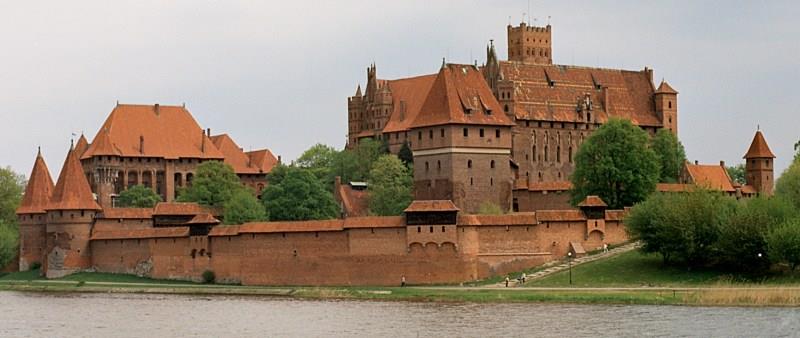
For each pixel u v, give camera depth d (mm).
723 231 175500
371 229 187375
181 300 182625
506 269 186375
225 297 184750
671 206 181250
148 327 154375
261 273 195250
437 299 170500
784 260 167125
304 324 152125
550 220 188875
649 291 167000
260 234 195375
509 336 139125
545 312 155000
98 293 197000
